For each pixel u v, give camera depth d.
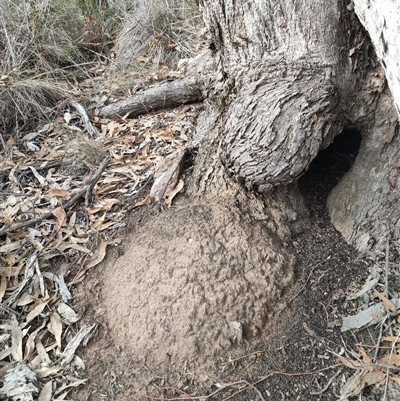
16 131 1.88
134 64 2.27
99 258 1.34
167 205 1.43
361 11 1.00
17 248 1.39
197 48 2.29
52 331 1.20
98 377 1.13
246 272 1.22
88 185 1.52
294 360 1.12
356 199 1.34
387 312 1.17
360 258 1.29
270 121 1.20
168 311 1.16
